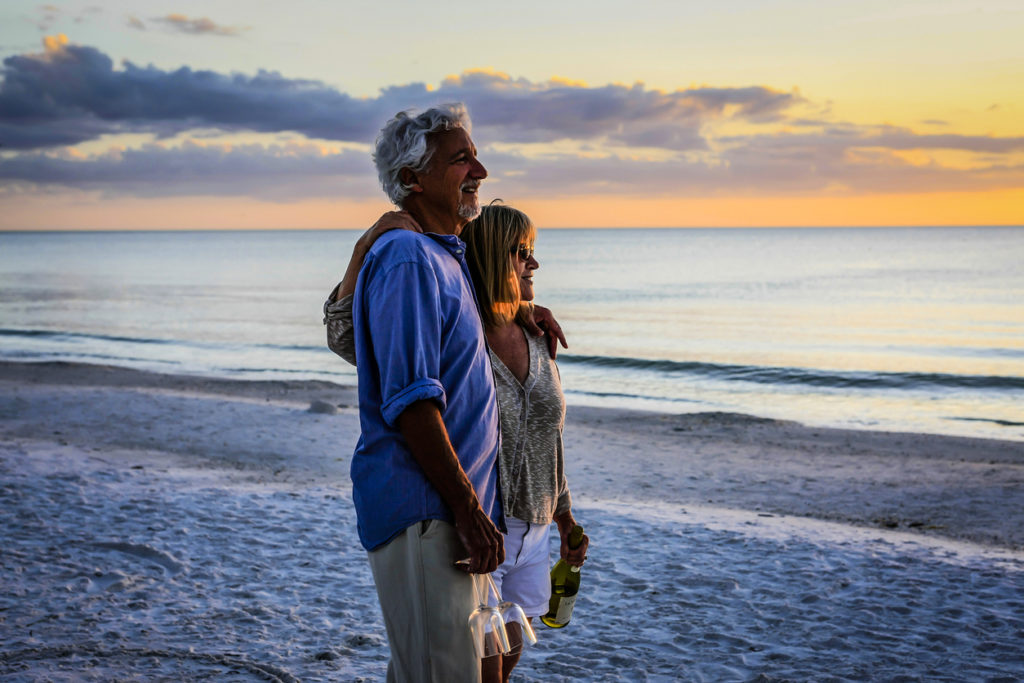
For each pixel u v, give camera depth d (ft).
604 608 14.96
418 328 6.36
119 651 11.94
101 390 53.47
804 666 12.23
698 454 38.06
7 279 278.87
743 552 18.72
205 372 79.36
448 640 6.57
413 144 6.92
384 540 6.59
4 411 44.09
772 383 73.10
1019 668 12.17
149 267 379.55
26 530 18.45
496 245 8.07
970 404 62.13
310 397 56.80
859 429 49.01
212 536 18.76
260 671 11.35
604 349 101.76
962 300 178.50
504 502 7.87
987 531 24.43
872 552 18.75
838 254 465.47
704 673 11.94
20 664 11.36
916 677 11.75
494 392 7.27
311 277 299.38
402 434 6.46
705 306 170.50
